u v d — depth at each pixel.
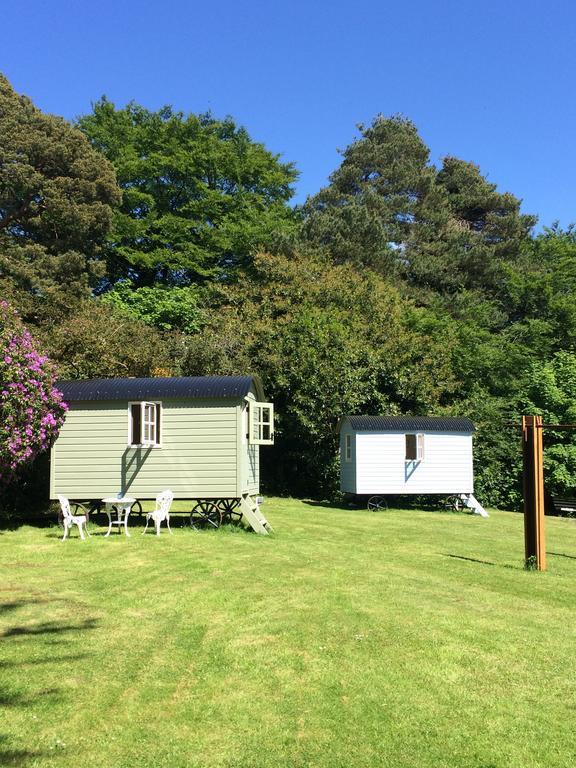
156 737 4.36
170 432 14.62
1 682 5.16
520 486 25.44
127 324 22.31
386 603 7.71
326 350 24.81
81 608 7.42
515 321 34.06
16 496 16.03
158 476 14.55
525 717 4.70
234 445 14.46
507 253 38.94
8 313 13.81
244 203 36.19
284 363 25.33
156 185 35.91
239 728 4.50
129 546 11.81
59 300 24.56
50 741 4.26
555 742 4.34
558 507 25.02
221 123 39.44
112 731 4.43
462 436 21.62
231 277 33.88
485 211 43.50
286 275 29.14
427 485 21.22
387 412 24.94
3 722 4.49
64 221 28.58
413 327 29.36
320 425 24.38
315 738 4.37
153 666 5.60
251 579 9.07
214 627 6.73
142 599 7.88
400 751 4.20
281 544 12.52
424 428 21.34
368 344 26.02
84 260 29.03
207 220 35.53
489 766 4.04
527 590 8.76
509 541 14.38
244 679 5.34
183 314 28.19
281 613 7.25
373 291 28.94
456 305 33.91
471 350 28.14
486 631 6.63
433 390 25.59
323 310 27.47
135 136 36.44
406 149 42.44
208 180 37.09
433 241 39.97
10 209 28.91
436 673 5.48
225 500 15.49
